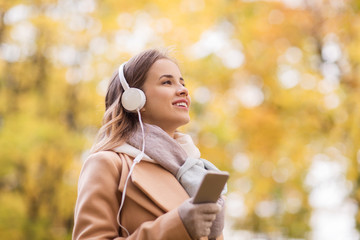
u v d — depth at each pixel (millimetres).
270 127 14328
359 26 13172
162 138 2547
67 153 11469
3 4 11484
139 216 2350
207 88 13758
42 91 12070
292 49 14461
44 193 11695
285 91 13883
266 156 14906
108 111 2695
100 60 11688
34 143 10977
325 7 14148
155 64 2699
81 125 12172
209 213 2105
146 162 2508
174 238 2086
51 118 11992
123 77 2686
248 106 14805
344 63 13617
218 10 13688
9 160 10914
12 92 11984
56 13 12000
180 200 2396
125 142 2600
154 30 12047
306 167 14344
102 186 2365
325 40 14148
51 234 11438
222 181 2053
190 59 12562
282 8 14547
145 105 2652
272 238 16750
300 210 15781
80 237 2264
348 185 13234
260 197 15875
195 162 2547
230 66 13938
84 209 2324
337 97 12922
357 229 13336
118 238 2217
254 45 14516
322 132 13852
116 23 11766
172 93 2648
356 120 12578
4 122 11383
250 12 14414
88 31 11805
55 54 11969
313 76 13453
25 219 11227
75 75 11961
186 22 12648
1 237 11062
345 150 12953
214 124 12977
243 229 16781
